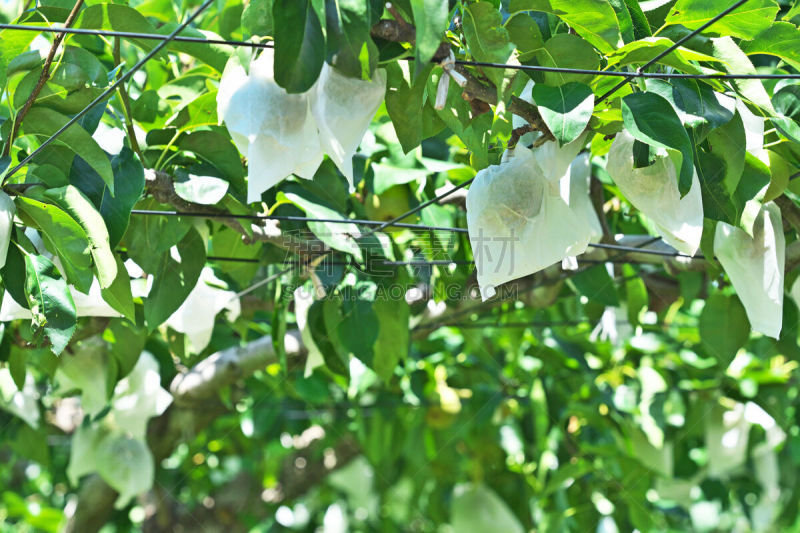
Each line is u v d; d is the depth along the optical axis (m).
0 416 2.68
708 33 1.33
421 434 3.36
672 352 2.89
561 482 2.80
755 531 4.02
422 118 1.39
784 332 1.99
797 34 1.33
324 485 4.43
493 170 1.32
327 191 1.79
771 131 1.41
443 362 3.08
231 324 2.20
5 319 1.45
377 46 1.22
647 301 2.33
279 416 3.45
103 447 2.53
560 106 1.17
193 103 1.53
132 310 1.43
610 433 3.04
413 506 4.07
